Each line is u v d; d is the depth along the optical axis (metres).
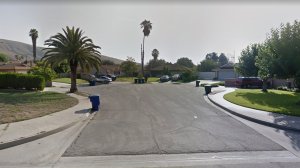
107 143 8.74
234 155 7.61
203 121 12.37
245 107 16.02
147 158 7.35
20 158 7.36
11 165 6.85
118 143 8.73
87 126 11.33
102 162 7.05
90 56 28.73
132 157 7.44
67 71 62.19
